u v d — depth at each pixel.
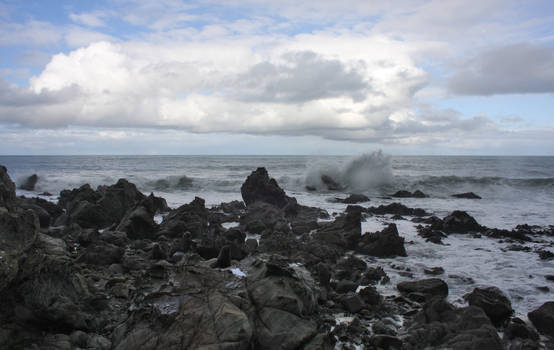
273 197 27.77
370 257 15.45
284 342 6.72
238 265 9.95
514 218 25.20
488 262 14.80
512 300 10.86
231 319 6.61
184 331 6.47
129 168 79.75
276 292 7.63
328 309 9.42
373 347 7.68
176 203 30.62
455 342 7.35
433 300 8.91
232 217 22.72
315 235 17.36
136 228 16.97
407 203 32.19
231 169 75.81
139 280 9.05
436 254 16.02
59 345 6.51
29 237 7.25
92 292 8.89
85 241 14.34
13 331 6.45
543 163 109.81
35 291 6.99
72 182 40.75
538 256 15.66
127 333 6.80
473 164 100.62
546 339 8.46
